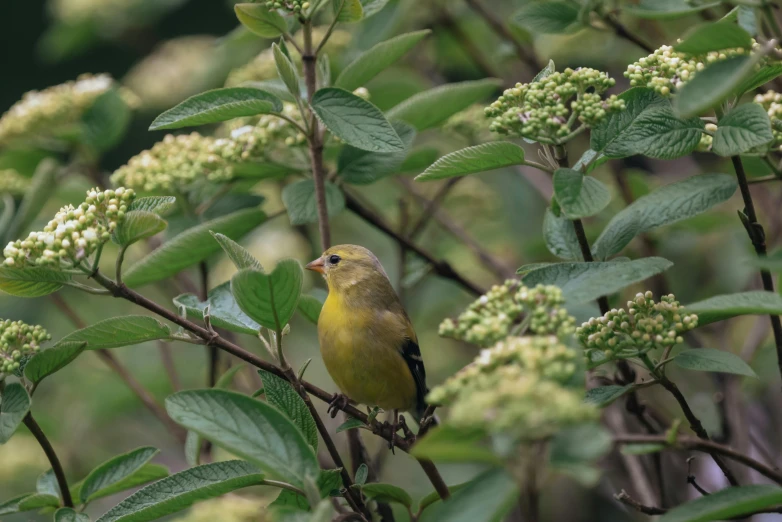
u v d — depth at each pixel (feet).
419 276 38.04
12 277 21.62
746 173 32.71
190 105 26.30
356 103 26.25
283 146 34.50
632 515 37.63
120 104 40.63
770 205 42.78
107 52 79.00
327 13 45.16
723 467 22.24
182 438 36.68
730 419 35.60
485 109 23.53
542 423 15.16
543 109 22.39
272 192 48.42
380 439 42.57
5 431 21.38
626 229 24.95
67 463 43.27
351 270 32.35
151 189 33.96
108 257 46.44
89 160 41.73
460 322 18.45
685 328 20.94
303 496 23.08
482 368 16.99
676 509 18.28
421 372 32.50
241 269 21.54
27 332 22.71
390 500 24.77
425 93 33.04
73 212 21.89
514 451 16.28
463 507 16.07
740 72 17.72
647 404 35.24
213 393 19.66
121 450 48.49
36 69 81.35
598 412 15.67
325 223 30.17
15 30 81.87
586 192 21.17
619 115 23.65
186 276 41.50
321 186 30.07
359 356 31.22
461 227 49.80
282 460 19.06
